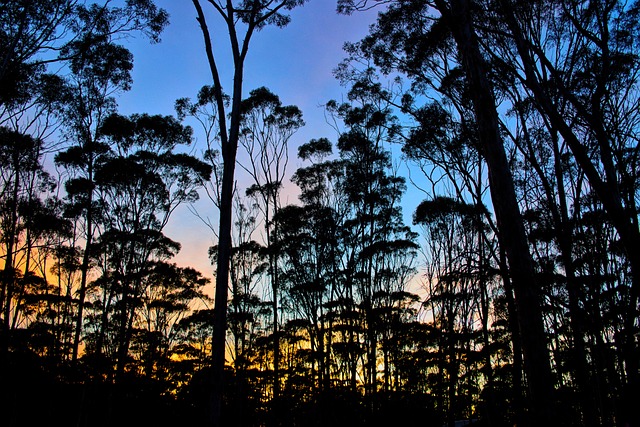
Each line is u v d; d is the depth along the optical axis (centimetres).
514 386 1447
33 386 2044
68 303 2381
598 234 1356
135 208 2472
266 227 2738
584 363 1267
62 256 2425
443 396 2508
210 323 2752
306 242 2770
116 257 2442
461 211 2053
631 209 1020
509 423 1875
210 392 1150
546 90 1191
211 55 1414
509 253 841
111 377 2231
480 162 1703
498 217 873
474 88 951
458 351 2192
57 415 2112
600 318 1298
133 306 2406
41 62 1416
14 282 2191
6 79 1504
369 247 2661
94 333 2511
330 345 2652
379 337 2653
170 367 2736
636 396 864
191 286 2914
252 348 2747
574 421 1502
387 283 2659
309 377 2659
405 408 2362
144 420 2431
